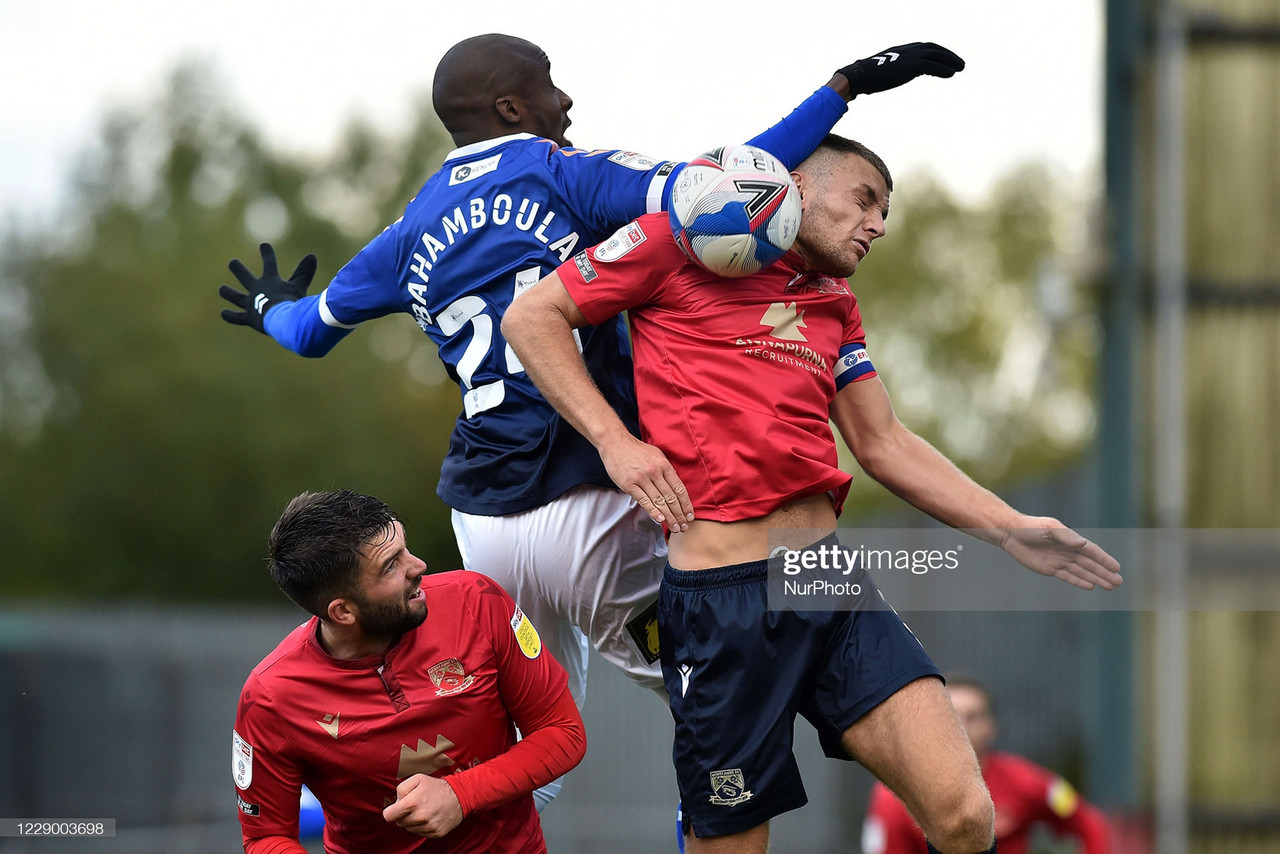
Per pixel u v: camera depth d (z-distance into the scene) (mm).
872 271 100250
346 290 12469
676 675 10969
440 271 11812
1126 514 27328
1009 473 90625
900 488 11953
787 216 10141
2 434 99375
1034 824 20531
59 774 48031
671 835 44219
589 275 10617
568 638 13055
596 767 45094
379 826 11727
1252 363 27141
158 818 47344
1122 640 27203
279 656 11469
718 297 10617
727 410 10492
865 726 10430
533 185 11508
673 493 10328
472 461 12023
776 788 10516
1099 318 28594
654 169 11117
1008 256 100188
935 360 98062
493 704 11547
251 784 11508
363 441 95688
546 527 11805
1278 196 27031
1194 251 27234
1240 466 27031
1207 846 26453
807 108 10875
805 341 10805
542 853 12195
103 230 104188
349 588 10773
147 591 96062
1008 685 40750
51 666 48719
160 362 96750
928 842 10383
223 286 13930
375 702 11281
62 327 99000
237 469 95562
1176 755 26500
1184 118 26969
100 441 96562
